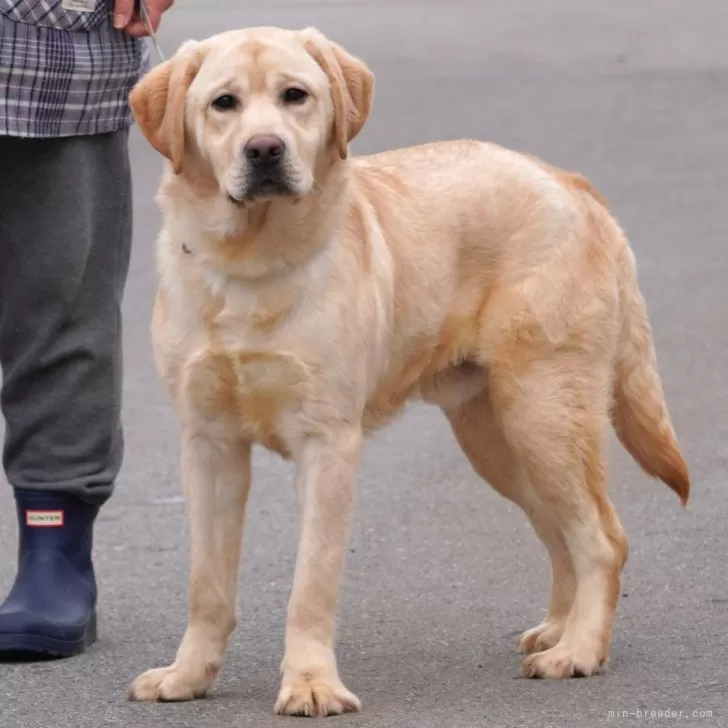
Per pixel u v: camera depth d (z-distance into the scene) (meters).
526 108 30.44
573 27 43.72
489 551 11.34
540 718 8.09
